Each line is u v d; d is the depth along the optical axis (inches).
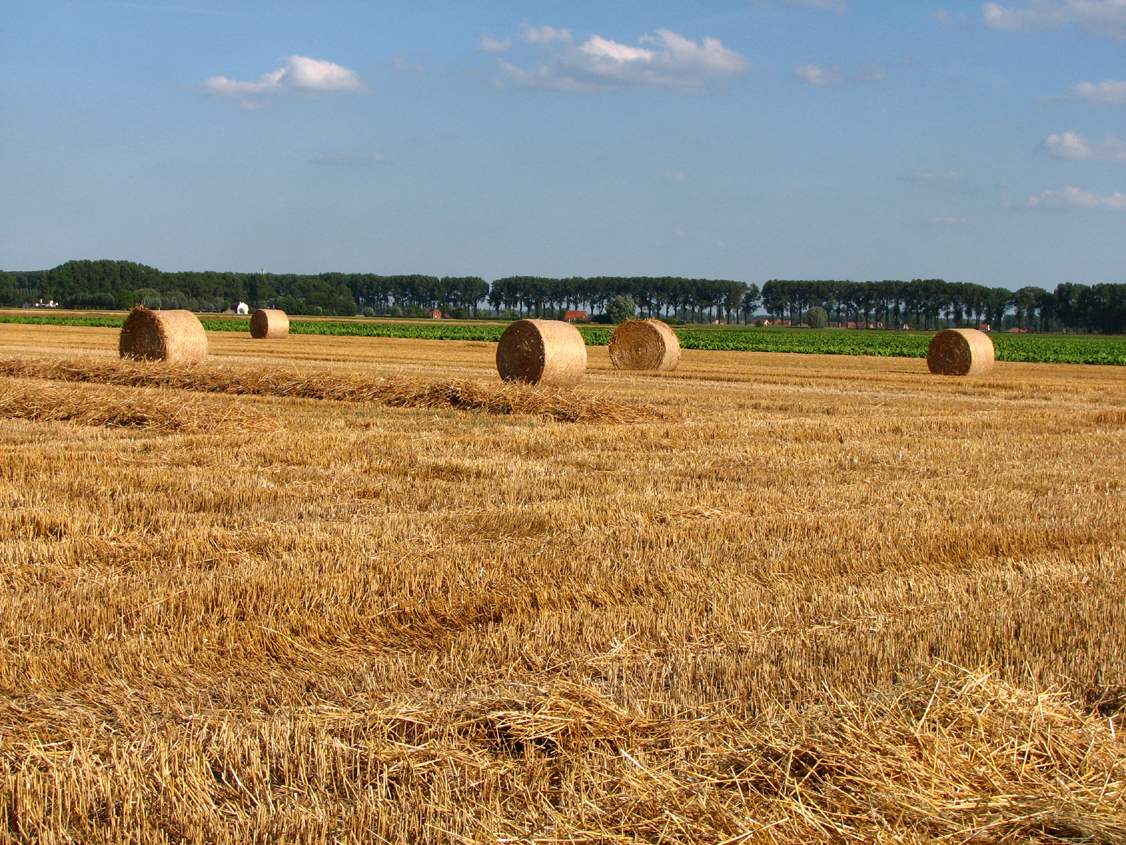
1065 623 245.0
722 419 726.5
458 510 377.1
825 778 162.9
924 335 4269.2
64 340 1894.7
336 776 163.5
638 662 215.0
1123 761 166.2
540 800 156.5
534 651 220.8
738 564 301.9
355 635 236.2
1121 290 5949.8
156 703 193.8
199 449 507.8
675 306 7066.9
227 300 6683.1
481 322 4990.2
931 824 149.6
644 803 154.6
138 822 148.1
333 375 852.0
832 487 446.3
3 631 229.8
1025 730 177.6
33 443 525.7
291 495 395.2
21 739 176.6
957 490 443.2
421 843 145.8
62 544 304.7
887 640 227.5
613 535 337.4
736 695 197.0
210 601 255.0
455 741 175.9
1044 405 922.7
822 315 6555.1
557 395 750.5
